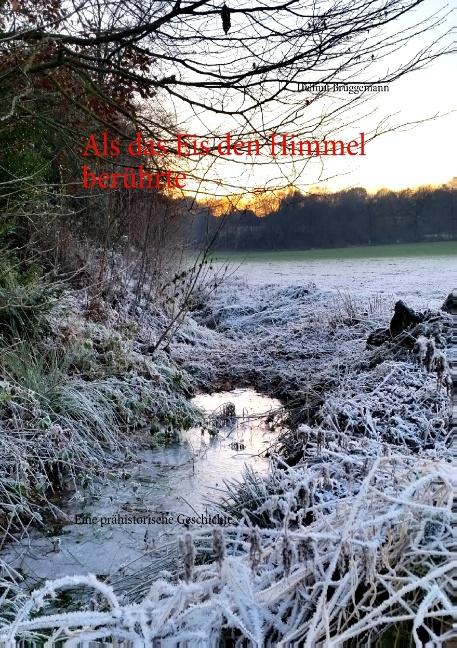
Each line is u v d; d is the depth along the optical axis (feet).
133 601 11.91
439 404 18.99
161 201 40.96
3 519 17.42
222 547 7.79
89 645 7.97
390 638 7.82
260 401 32.45
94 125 24.73
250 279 77.15
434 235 163.84
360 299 48.73
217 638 8.00
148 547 15.51
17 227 29.19
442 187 161.27
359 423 18.49
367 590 8.28
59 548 16.08
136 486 20.10
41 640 10.51
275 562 9.06
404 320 30.48
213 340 43.45
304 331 42.55
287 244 128.36
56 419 21.89
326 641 7.12
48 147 30.04
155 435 25.54
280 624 8.04
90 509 18.63
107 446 23.59
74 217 37.35
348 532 8.04
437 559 8.53
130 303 38.63
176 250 46.88
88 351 27.07
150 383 28.30
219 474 21.47
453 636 7.09
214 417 28.66
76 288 34.30
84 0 18.71
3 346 24.39
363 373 25.75
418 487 8.82
